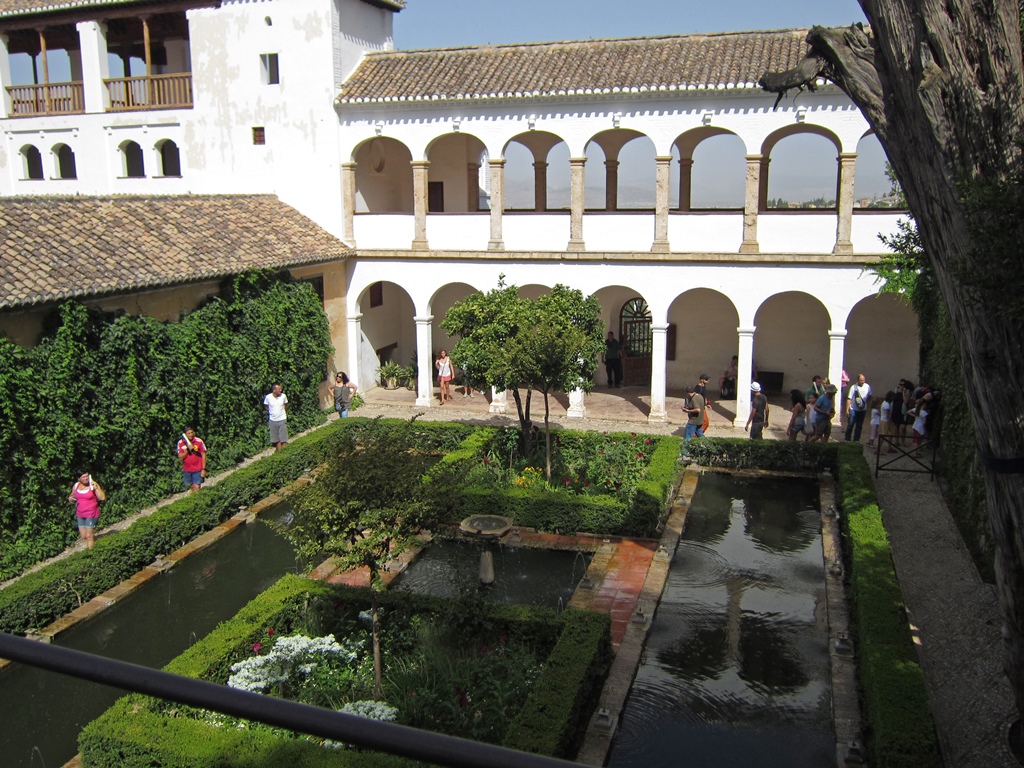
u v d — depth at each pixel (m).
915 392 21.00
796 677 11.73
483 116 24.22
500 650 11.30
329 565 15.52
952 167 7.84
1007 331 7.94
